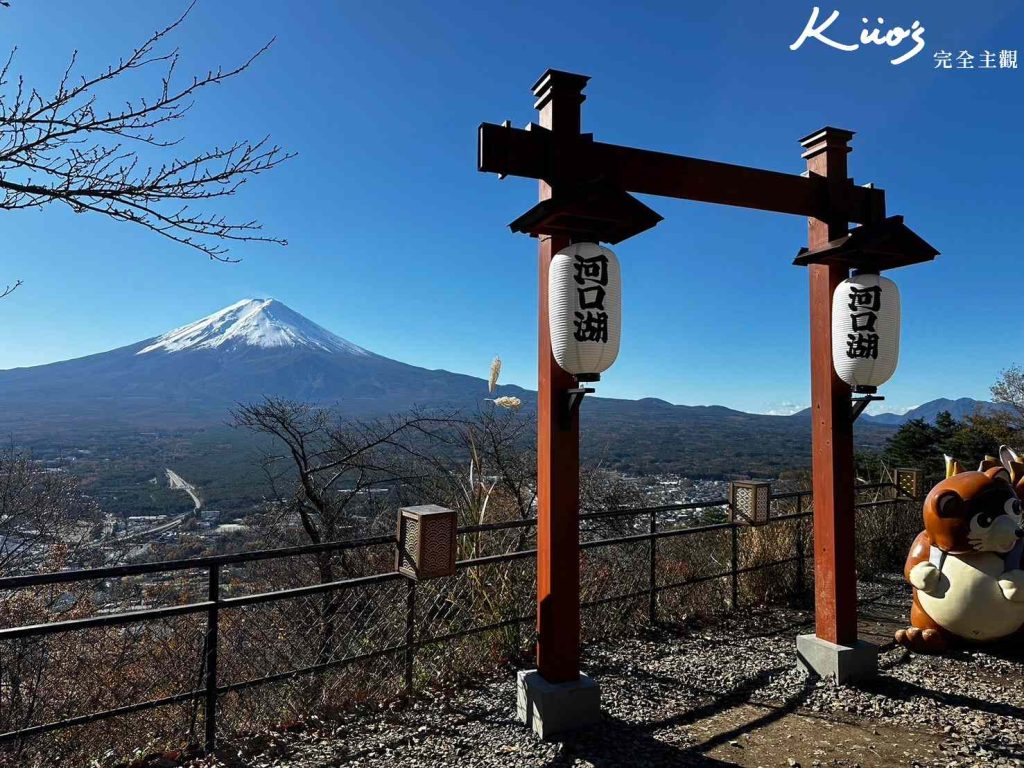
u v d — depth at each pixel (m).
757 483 5.15
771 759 2.87
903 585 6.22
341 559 6.58
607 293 3.00
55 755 3.23
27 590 5.50
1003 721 3.24
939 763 2.84
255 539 6.93
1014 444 18.36
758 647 4.38
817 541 3.91
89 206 2.28
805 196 3.81
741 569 5.27
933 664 4.07
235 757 2.90
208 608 2.90
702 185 3.53
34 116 2.19
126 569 2.64
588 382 3.07
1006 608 4.05
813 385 3.94
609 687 3.67
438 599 4.15
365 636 3.83
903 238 3.56
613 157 3.28
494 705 3.42
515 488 6.27
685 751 2.93
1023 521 4.16
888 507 7.24
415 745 2.99
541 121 3.30
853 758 2.88
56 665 3.49
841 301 3.65
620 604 4.86
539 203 3.02
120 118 2.36
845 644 3.77
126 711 2.77
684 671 3.92
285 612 4.06
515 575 4.42
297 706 3.40
